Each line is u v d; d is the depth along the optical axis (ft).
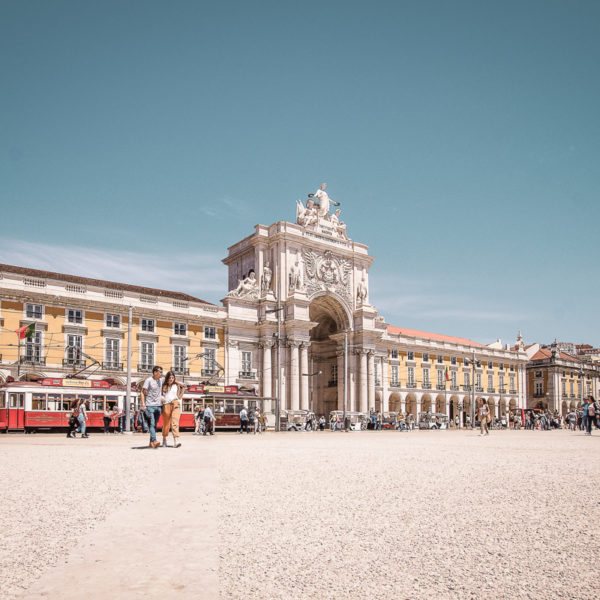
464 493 22.21
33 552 13.65
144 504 19.76
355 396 164.96
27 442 62.59
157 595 10.83
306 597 10.85
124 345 131.13
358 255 171.32
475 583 11.59
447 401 200.64
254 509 18.80
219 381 143.64
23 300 118.83
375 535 15.31
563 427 186.29
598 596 10.87
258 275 156.46
